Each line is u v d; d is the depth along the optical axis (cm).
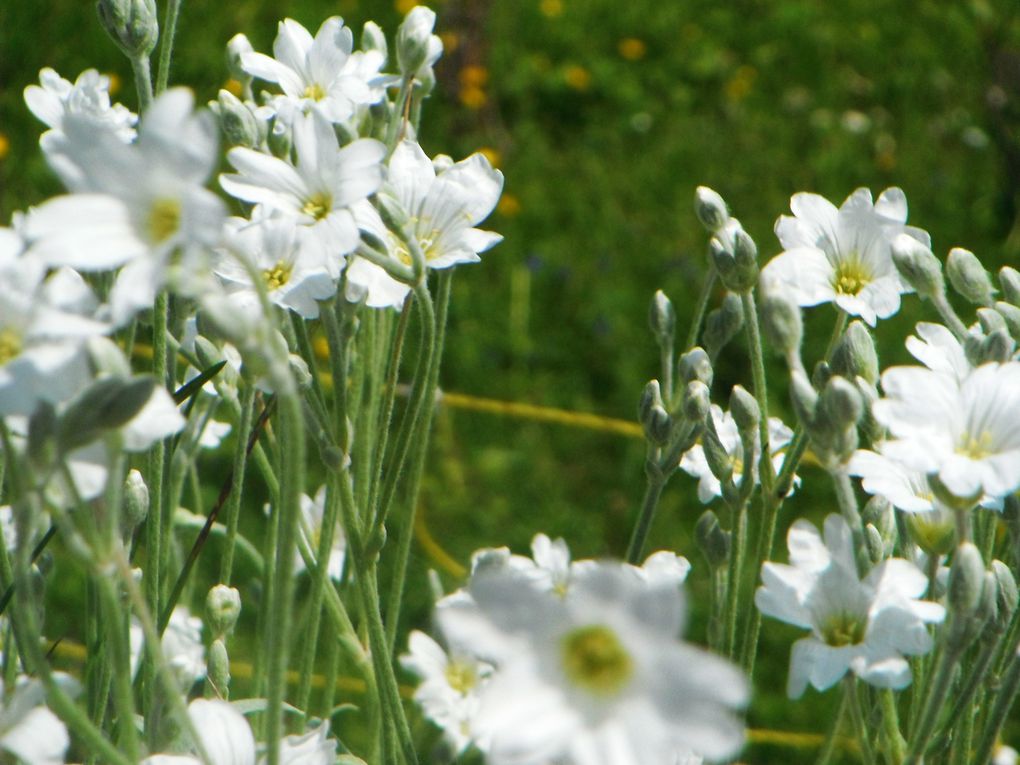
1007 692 54
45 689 51
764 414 56
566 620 49
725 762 54
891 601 52
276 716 51
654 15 170
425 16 60
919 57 167
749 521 104
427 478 113
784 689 94
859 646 52
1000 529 64
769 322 53
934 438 52
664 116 157
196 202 49
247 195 55
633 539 57
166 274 49
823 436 53
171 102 49
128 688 51
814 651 52
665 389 60
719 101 161
